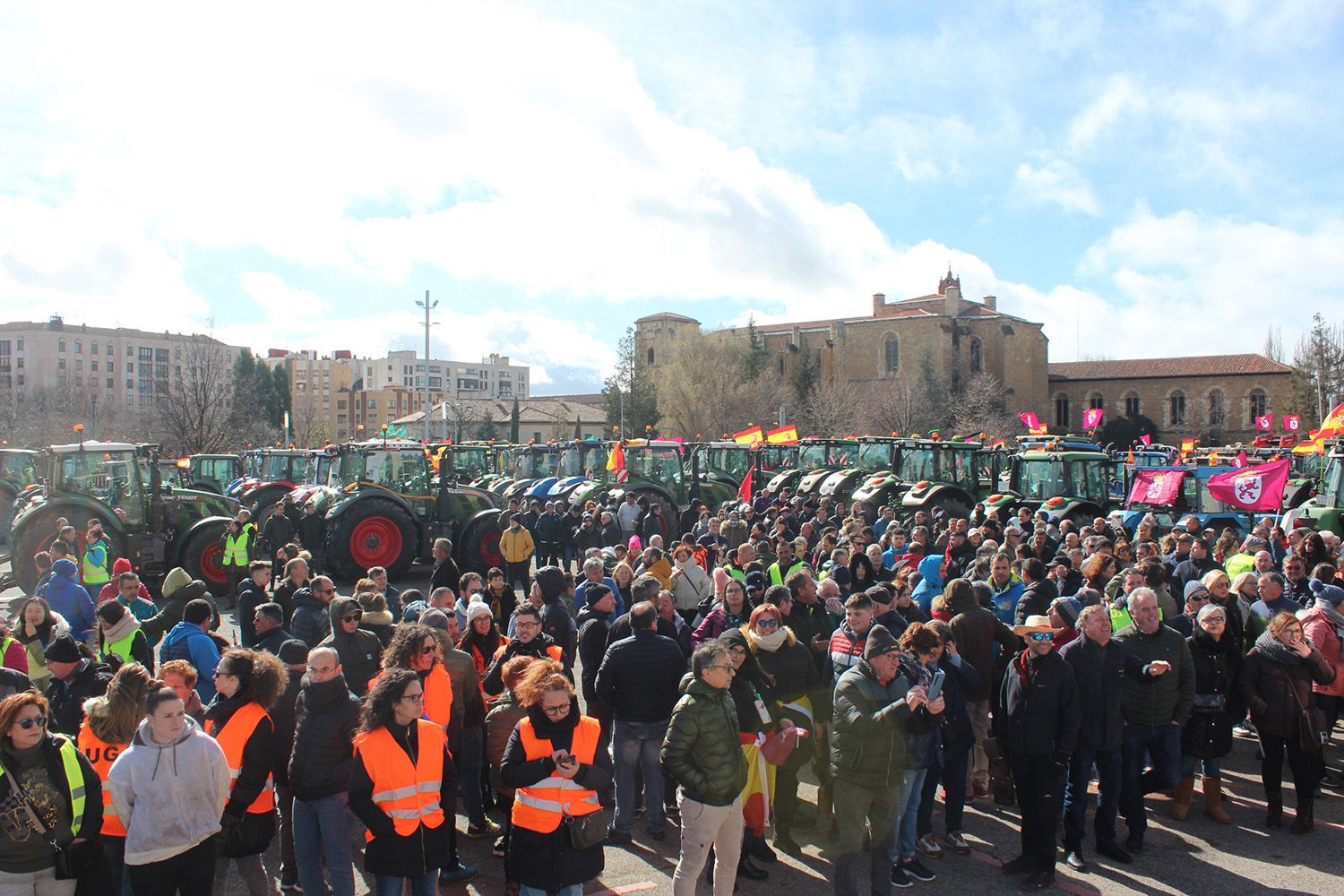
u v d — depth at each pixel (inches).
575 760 195.0
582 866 197.8
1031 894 237.0
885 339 3127.5
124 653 291.9
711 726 207.2
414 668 229.8
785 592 287.4
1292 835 275.9
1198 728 278.7
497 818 281.7
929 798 257.1
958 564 422.6
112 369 4859.7
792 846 264.2
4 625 284.2
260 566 358.9
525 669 221.8
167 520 674.2
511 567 649.0
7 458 951.0
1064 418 3230.8
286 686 221.0
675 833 273.1
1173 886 241.9
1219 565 442.9
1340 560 418.6
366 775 189.9
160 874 179.6
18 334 4667.8
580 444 1069.1
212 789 185.9
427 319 1899.6
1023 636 245.9
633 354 2706.7
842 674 250.2
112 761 204.7
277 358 5639.8
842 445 1086.4
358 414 5187.0
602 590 294.0
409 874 191.3
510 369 7012.8
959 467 947.3
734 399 2568.9
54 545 484.1
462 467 1371.8
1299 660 277.0
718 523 581.9
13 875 175.0
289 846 240.7
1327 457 754.2
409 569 753.6
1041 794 242.4
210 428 1636.3
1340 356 2247.8
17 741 175.8
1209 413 2962.6
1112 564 360.8
